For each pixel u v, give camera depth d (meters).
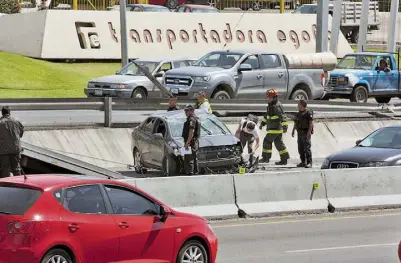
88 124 52.28
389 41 93.50
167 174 44.78
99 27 92.75
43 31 90.12
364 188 42.03
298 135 51.19
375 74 73.56
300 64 63.12
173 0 117.81
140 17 94.19
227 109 57.12
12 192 22.92
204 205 37.72
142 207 24.70
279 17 101.88
